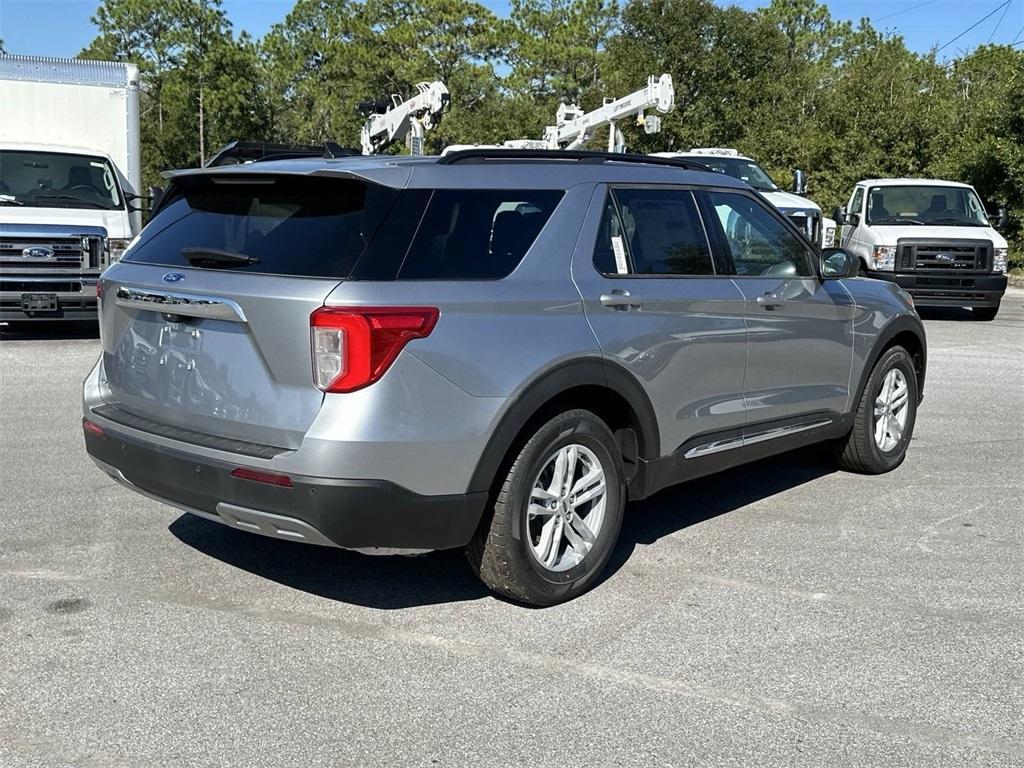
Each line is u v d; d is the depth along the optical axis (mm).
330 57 59531
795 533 5344
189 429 4082
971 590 4578
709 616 4262
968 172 23828
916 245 14750
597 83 52719
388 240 3828
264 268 3883
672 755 3189
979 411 8578
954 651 3951
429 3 52094
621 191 4715
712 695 3582
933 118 27406
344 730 3314
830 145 28453
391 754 3178
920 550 5098
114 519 5387
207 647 3900
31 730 3277
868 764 3154
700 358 4852
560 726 3357
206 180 4391
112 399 4516
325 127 60688
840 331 5883
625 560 4926
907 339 6625
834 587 4598
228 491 3846
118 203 12852
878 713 3469
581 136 19922
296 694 3547
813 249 5793
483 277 4020
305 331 3676
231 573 4664
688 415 4836
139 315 4285
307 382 3703
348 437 3633
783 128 33406
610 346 4336
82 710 3410
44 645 3887
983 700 3566
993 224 16078
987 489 6199
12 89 13320
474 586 4570
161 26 50281
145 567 4715
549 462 4238
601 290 4398
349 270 3732
